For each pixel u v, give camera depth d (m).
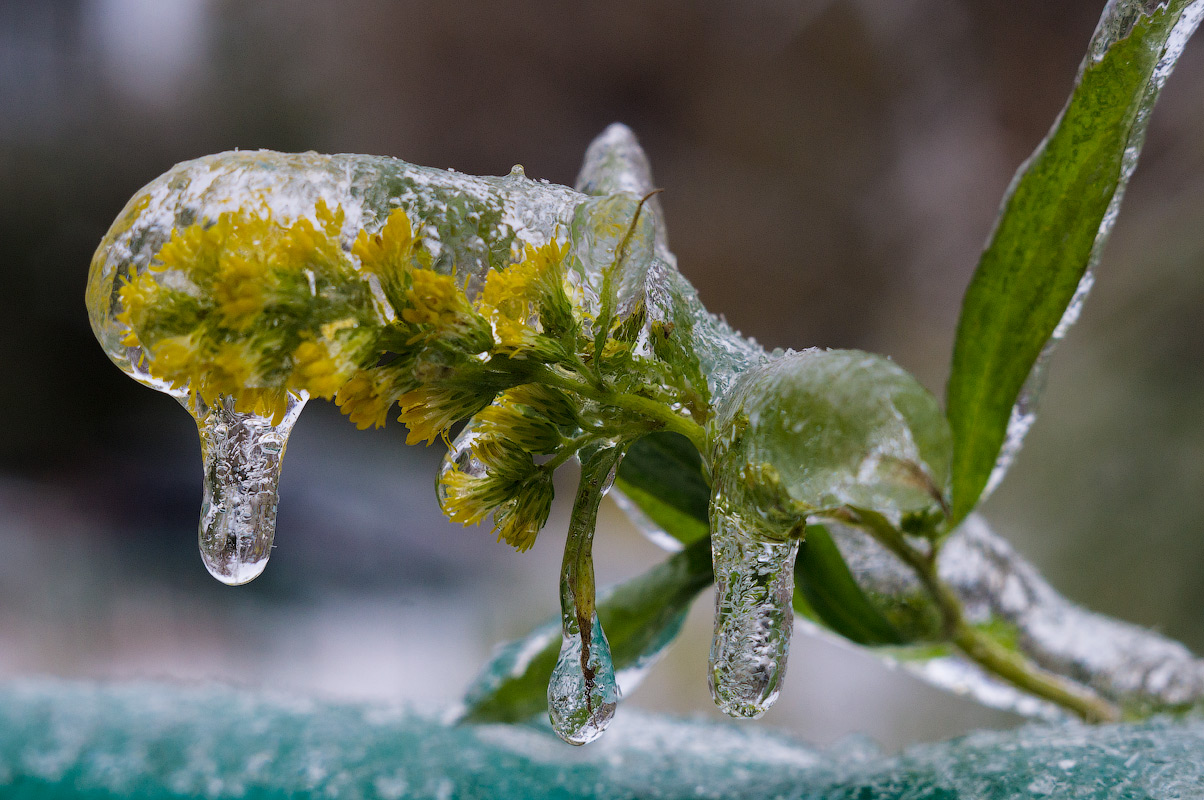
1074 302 0.31
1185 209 0.99
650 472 0.31
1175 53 0.30
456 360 0.27
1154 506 0.82
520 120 2.28
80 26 2.27
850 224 1.97
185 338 0.27
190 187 0.27
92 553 1.75
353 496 1.90
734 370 0.29
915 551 0.31
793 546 0.28
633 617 0.31
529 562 1.67
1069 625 0.34
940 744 0.32
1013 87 1.78
